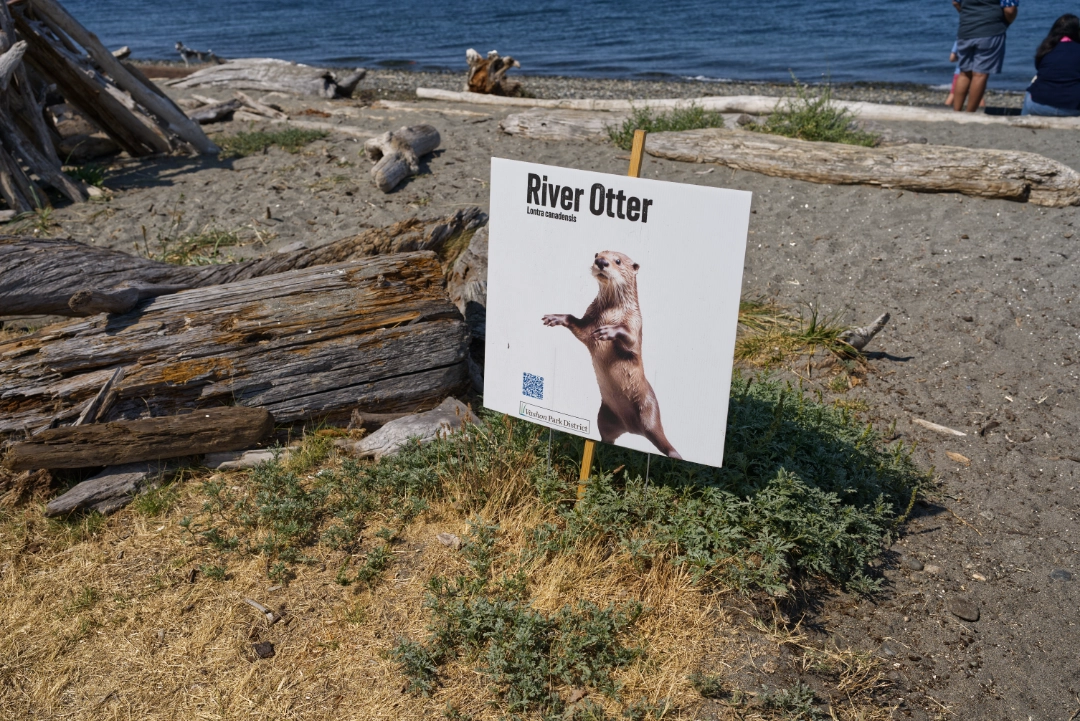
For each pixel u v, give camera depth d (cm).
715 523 410
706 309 366
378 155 1077
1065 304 684
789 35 2884
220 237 830
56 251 564
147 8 4656
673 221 360
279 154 1143
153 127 1120
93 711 332
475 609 365
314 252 605
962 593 419
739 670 355
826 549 409
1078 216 832
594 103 1445
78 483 454
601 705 334
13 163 905
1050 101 1214
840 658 369
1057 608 411
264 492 438
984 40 1285
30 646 361
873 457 494
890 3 3503
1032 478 511
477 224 682
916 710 349
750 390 534
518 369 427
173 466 469
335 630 368
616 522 414
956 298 707
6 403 461
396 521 428
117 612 377
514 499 441
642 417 399
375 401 513
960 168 876
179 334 489
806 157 948
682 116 1160
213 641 364
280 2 4688
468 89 1639
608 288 387
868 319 691
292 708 333
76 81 1059
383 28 3453
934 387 605
